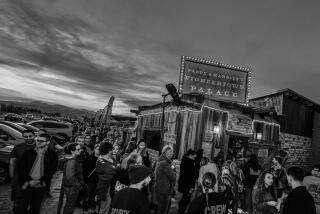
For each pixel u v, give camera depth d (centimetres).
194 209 273
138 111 1762
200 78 1252
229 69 1295
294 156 1395
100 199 529
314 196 546
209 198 277
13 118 3491
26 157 450
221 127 1077
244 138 1140
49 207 613
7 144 824
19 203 443
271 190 484
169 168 529
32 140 539
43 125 2044
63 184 481
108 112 2398
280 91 1337
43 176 454
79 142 491
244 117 1152
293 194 361
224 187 523
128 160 437
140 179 263
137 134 1700
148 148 1396
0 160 763
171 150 552
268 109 1162
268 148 1210
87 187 567
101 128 2448
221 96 1266
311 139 1534
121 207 245
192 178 632
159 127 1258
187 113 1022
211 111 1062
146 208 253
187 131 1013
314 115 1552
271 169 617
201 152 731
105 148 536
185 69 1239
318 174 570
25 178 441
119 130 2481
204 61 1265
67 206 469
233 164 625
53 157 475
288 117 1361
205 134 1036
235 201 566
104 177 523
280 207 469
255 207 490
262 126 1210
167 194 524
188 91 1227
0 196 657
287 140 1348
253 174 646
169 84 944
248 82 1307
